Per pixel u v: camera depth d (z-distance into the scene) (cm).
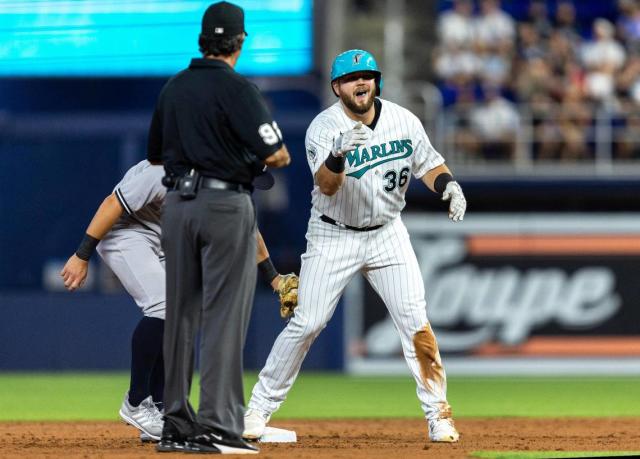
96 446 2273
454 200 2312
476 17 6512
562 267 5588
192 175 1936
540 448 2273
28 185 6012
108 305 5656
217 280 1947
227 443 1969
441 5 6938
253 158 1966
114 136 5850
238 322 1972
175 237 1958
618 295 5566
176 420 2002
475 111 6094
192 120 1933
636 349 5550
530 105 6106
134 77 5488
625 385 4988
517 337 5578
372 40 7038
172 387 1998
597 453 2134
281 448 2225
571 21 6656
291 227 5900
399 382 5194
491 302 5591
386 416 3591
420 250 5609
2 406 3900
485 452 2119
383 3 7231
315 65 5494
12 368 5656
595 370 5556
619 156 6034
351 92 2252
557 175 5775
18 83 6016
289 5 5491
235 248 1944
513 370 5566
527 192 5866
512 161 6016
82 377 5375
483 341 5578
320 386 4953
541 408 3900
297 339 2364
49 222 6009
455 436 2375
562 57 6331
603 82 6234
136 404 2308
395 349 5619
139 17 5459
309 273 2361
